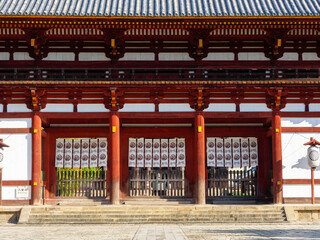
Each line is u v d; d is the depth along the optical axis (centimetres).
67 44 3109
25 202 2952
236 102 3073
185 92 3081
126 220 2695
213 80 2989
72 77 3127
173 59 3108
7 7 3038
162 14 2853
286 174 3006
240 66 3094
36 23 2880
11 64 3078
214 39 3103
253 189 3300
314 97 3080
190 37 3036
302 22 2875
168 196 3244
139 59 3105
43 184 3164
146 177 3288
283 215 2741
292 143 3033
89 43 3111
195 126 3058
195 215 2739
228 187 3300
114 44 3017
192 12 2895
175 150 3291
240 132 3319
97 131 3294
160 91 3066
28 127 3022
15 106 3045
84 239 1973
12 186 2964
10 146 3000
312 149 2930
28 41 3022
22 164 2986
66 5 3048
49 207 2798
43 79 2994
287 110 3062
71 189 3262
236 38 3070
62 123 3316
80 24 2898
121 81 2919
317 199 2984
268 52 3117
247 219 2700
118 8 2984
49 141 3284
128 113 3064
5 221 2783
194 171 3142
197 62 3100
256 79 2995
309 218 2794
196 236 2030
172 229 2355
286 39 3072
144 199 3216
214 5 3072
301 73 3041
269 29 2975
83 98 3073
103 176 3278
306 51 3122
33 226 2612
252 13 2877
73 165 3272
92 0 3159
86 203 3178
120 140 3288
